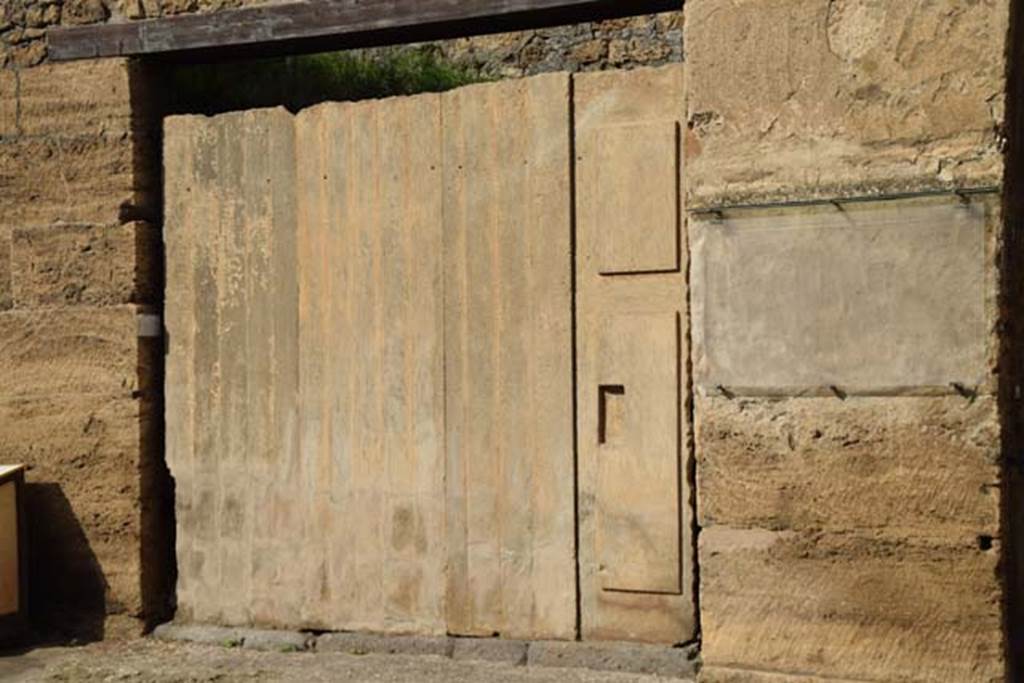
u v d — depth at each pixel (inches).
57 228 253.0
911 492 191.9
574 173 225.5
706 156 204.1
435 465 233.1
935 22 191.9
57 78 253.3
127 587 248.2
